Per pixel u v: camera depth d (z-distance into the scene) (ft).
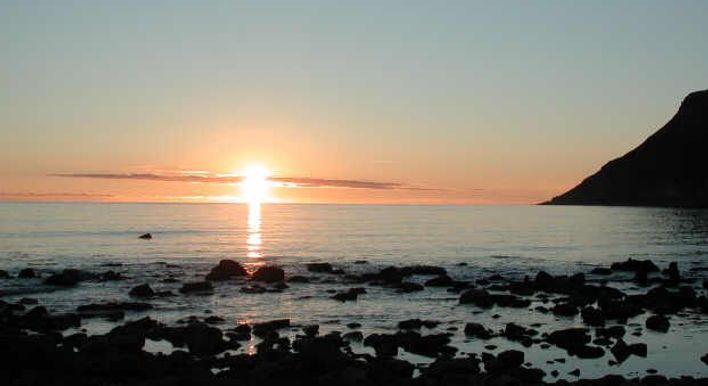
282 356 76.69
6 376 62.34
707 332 98.43
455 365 72.54
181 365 72.38
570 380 71.87
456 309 120.67
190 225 456.45
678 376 74.69
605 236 357.00
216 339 85.20
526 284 150.00
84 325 102.68
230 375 68.33
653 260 228.22
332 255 239.91
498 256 239.91
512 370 71.92
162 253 238.27
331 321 108.17
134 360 70.13
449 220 601.62
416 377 70.08
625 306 115.75
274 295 138.10
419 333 93.86
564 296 137.69
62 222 457.27
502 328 101.50
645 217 585.63
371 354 82.33
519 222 542.57
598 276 179.01
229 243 291.58
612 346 88.43
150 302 127.44
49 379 62.59
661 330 99.71
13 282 152.97
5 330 84.43
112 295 136.15
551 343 90.17
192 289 142.31
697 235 362.12
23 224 423.23
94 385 63.41
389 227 458.91
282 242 303.07
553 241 319.27
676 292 142.10
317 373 68.23
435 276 176.55
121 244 275.59
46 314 106.63
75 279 154.40
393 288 148.97
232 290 145.07
